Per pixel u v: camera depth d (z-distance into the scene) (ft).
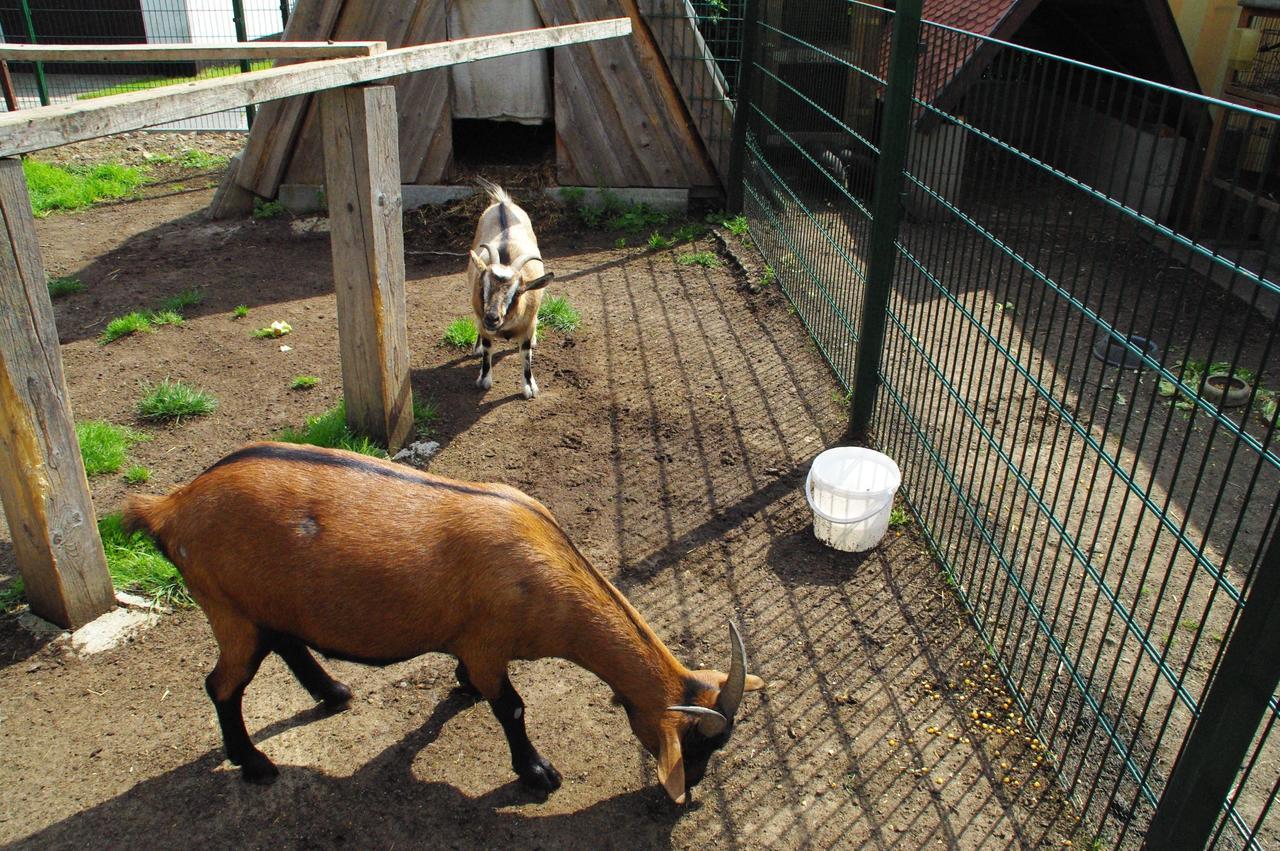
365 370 17.52
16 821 10.68
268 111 30.60
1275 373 21.04
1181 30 33.27
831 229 21.16
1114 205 9.67
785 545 15.70
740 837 10.69
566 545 10.55
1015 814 10.85
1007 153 12.49
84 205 33.37
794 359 22.22
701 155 32.14
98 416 19.49
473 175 32.65
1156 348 22.24
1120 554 15.23
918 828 10.73
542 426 19.35
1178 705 12.21
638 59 30.76
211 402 19.86
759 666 13.12
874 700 12.51
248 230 31.01
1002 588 14.37
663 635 13.67
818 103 21.56
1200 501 16.65
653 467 17.97
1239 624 7.64
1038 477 17.42
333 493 10.17
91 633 13.38
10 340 11.75
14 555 14.98
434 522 10.14
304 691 12.67
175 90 12.57
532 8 30.37
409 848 10.54
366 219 16.26
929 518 15.96
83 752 11.59
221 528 10.10
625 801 11.14
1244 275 7.73
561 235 30.78
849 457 16.44
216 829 10.70
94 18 50.49
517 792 11.24
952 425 14.69
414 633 10.34
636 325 24.23
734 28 34.01
